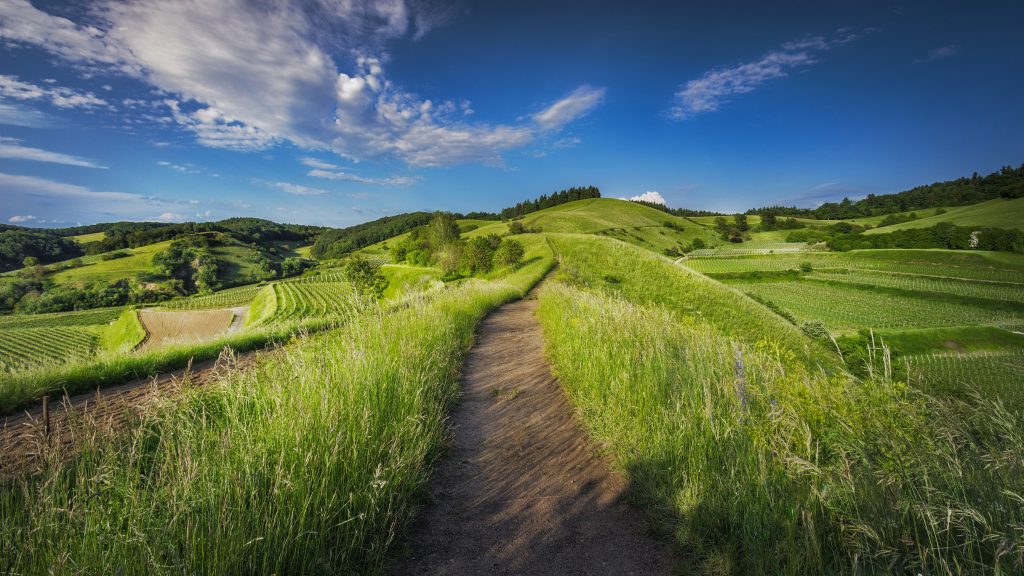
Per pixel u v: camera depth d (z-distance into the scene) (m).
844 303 69.88
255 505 2.65
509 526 3.29
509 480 4.00
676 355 5.61
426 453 4.16
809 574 2.38
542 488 3.84
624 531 3.18
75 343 68.88
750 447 3.32
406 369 5.25
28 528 2.30
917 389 3.15
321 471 3.08
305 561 2.53
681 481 3.47
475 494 3.77
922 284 76.38
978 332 47.06
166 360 9.03
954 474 2.50
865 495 2.60
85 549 2.25
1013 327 48.00
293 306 72.06
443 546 3.05
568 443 4.72
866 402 3.37
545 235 65.31
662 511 3.30
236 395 4.09
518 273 35.78
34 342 68.12
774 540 2.63
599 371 5.90
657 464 3.73
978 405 2.82
